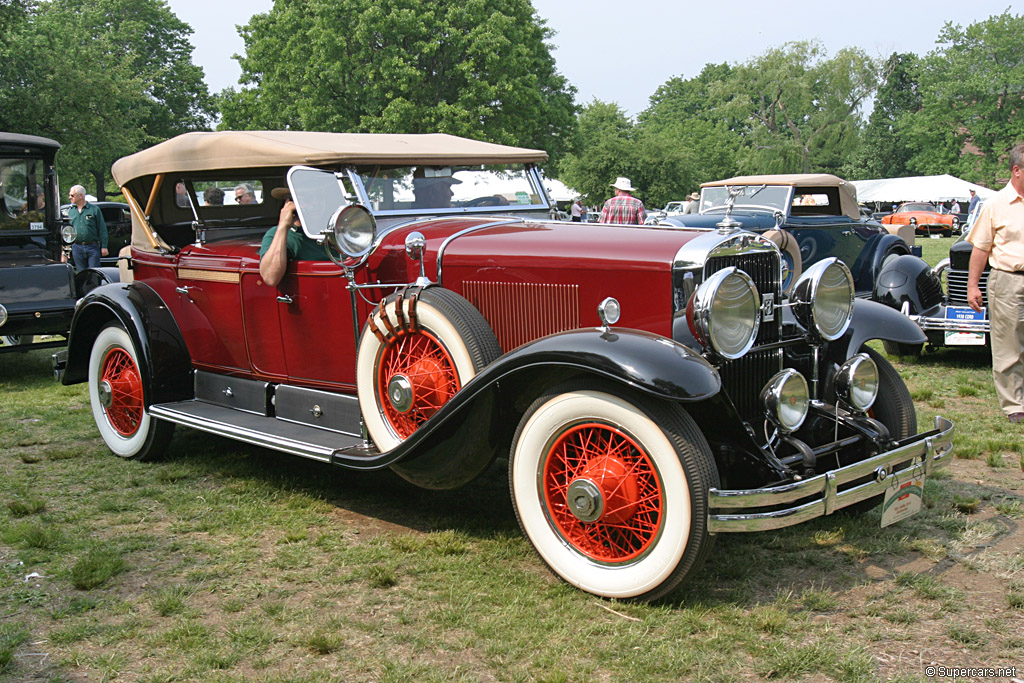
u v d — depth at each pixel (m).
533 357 3.07
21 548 3.71
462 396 3.27
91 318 5.29
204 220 5.43
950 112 57.12
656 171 46.28
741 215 10.43
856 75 56.41
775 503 2.85
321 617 3.04
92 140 29.70
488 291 3.75
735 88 58.62
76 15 34.03
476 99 29.44
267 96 32.16
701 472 2.86
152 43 49.34
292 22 31.39
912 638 2.82
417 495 4.38
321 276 4.11
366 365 3.81
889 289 7.89
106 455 5.21
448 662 2.70
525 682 2.57
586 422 3.09
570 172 46.84
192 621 3.00
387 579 3.28
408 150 4.38
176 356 4.91
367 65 29.50
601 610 3.04
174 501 4.32
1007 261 5.43
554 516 3.26
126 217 14.22
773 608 3.02
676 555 2.91
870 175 75.56
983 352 8.30
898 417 3.88
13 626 2.96
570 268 3.48
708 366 2.92
